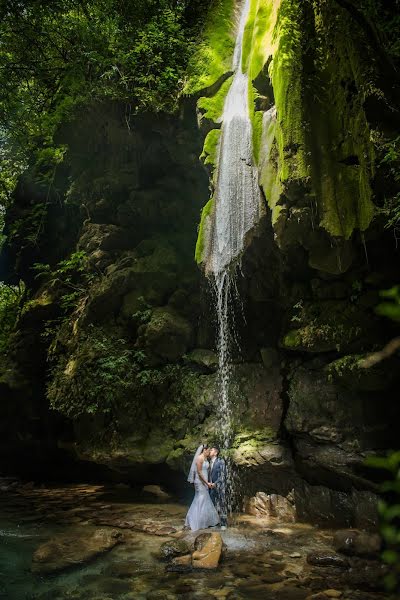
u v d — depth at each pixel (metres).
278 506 7.66
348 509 6.88
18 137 12.47
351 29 6.24
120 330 9.91
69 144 11.25
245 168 7.16
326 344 6.87
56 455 12.09
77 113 10.28
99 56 9.52
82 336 10.15
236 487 8.00
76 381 9.66
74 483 11.59
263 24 7.46
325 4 6.08
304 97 5.96
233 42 8.94
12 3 10.28
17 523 7.84
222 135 7.86
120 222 10.88
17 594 5.04
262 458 7.56
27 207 13.30
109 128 10.20
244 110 7.61
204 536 6.12
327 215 5.83
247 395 8.33
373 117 6.64
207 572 5.44
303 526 7.18
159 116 9.12
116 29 10.00
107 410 9.22
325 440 6.93
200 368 9.14
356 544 5.70
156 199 10.27
